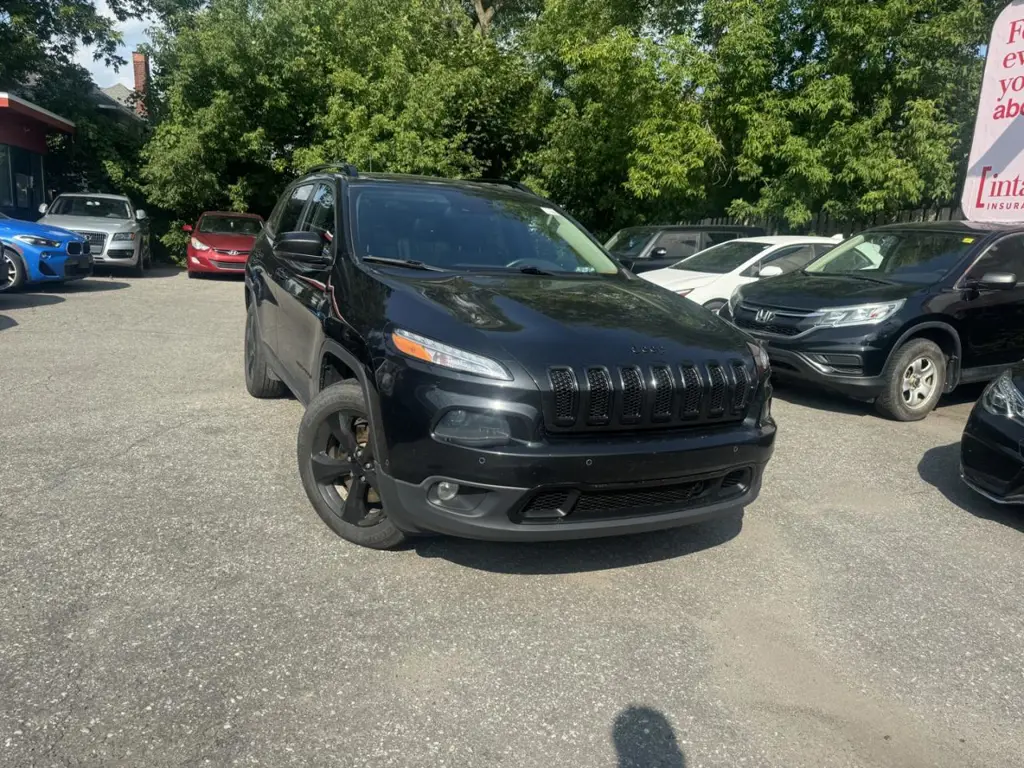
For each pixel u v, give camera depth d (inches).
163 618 123.0
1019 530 179.2
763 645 126.6
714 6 559.2
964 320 275.0
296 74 775.1
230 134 778.8
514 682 113.0
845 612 138.6
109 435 211.2
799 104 500.4
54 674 107.7
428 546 152.3
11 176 714.2
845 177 490.3
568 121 684.7
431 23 866.1
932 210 498.9
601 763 98.0
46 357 308.2
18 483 173.9
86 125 837.2
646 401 130.0
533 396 123.7
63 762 92.0
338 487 157.4
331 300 159.6
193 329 395.9
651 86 568.1
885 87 500.7
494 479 123.0
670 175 550.3
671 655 122.1
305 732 100.0
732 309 308.2
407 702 107.1
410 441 127.0
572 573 146.0
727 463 137.5
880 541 169.9
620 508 132.0
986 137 326.6
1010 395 183.0
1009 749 105.0
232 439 211.5
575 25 725.3
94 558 140.7
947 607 142.1
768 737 104.6
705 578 147.9
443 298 142.9
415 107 705.6
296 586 135.0
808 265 331.9
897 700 114.2
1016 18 312.3
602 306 150.7
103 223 653.9
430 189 196.2
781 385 322.0
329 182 200.2
